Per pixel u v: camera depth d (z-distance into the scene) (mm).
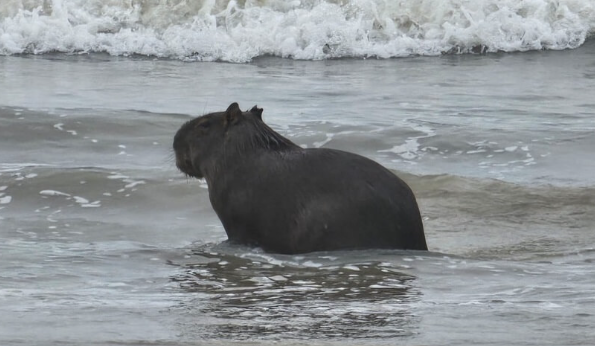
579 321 13352
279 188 17719
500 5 43156
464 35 42281
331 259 17016
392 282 15852
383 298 14898
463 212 21547
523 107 32188
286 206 17594
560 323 13258
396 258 17000
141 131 28328
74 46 41594
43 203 22156
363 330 12891
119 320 13414
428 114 30938
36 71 37375
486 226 20562
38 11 42438
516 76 37406
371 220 17266
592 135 28375
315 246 17375
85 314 13727
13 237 19562
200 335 12586
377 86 35312
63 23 42031
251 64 39781
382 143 27688
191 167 19000
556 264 17438
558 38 42812
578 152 27078
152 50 41156
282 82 35906
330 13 42188
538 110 31703
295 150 18125
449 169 25844
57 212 21578
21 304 14328
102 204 22125
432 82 36156
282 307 14305
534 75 37625
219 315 13781
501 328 13000
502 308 14125
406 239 17453
